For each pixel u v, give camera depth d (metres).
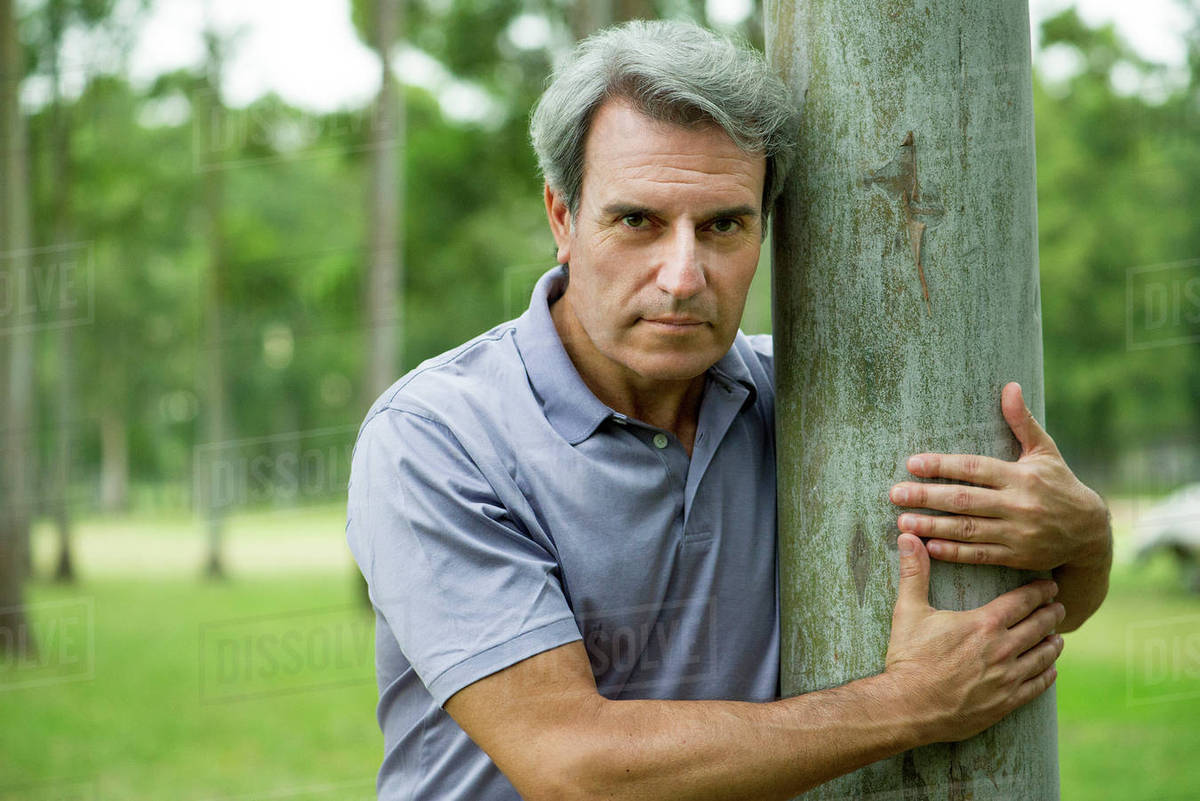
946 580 1.26
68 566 13.29
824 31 1.29
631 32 1.34
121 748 5.41
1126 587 9.09
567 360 1.38
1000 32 1.26
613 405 1.43
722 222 1.27
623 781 1.19
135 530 21.09
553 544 1.35
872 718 1.20
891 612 1.29
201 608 11.06
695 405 1.45
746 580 1.44
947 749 1.26
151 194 15.27
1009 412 1.26
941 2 1.24
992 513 1.25
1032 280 1.31
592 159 1.29
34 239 12.03
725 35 1.37
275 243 16.86
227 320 17.33
